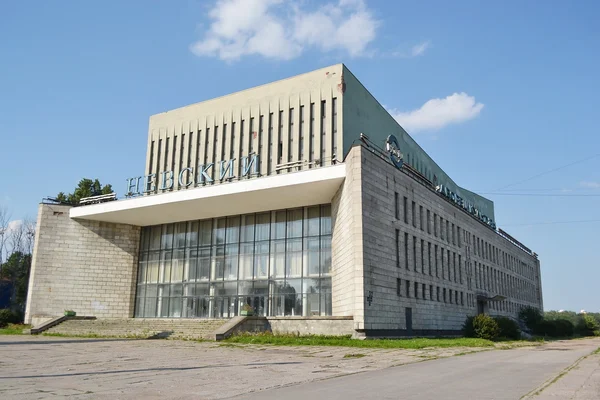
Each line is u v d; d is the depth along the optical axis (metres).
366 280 30.67
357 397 10.37
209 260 44.88
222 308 42.91
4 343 28.80
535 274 89.38
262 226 42.72
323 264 39.03
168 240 47.88
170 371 15.70
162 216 45.44
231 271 43.34
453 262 47.19
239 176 46.00
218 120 49.88
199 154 50.41
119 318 44.69
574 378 13.09
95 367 16.88
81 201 47.00
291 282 40.09
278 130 45.84
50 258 45.34
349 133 42.81
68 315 42.19
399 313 34.44
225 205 41.16
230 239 44.16
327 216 39.69
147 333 35.62
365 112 45.97
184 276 45.91
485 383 12.34
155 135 53.88
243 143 47.72
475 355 21.77
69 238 46.31
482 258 58.00
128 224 48.88
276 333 33.47
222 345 27.36
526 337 52.00
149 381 13.38
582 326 75.88
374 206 32.84
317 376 14.34
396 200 36.62
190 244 46.44
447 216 47.41
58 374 14.96
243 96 48.75
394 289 34.12
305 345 27.09
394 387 11.82
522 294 77.12
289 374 14.89
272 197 38.50
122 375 14.69
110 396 10.88
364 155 32.50
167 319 39.78
